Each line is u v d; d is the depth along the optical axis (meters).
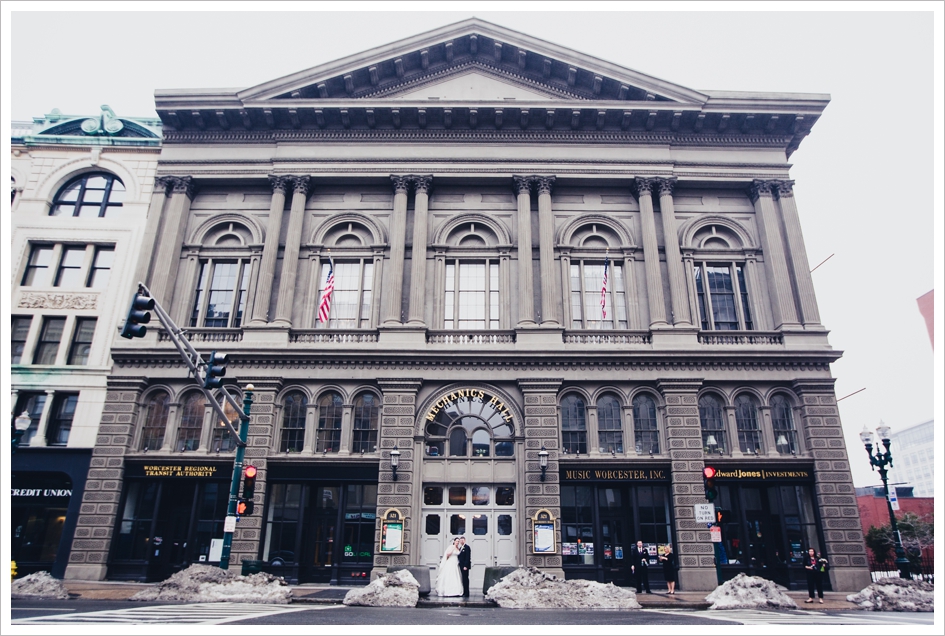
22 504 24.84
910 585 19.94
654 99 29.19
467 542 24.08
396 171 28.83
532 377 25.39
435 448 25.16
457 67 30.38
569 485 24.81
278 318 26.47
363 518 24.41
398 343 25.92
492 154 29.05
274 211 28.27
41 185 29.30
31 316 27.44
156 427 25.61
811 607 18.77
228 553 19.36
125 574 23.70
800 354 25.67
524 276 27.22
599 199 29.41
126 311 27.31
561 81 30.09
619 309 27.88
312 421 25.23
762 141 29.56
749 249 28.50
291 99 28.73
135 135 30.31
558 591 18.34
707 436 25.42
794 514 24.72
